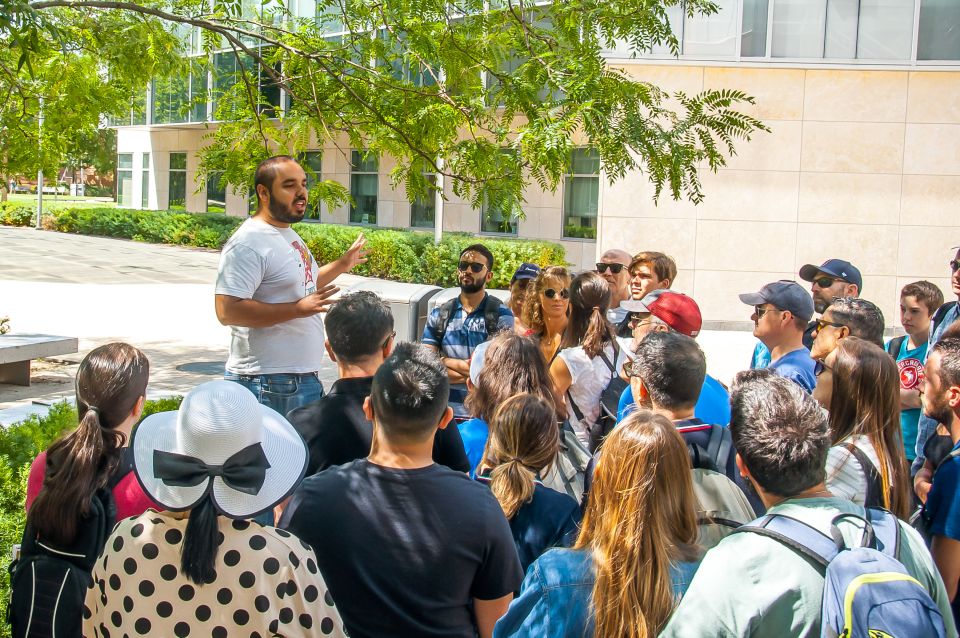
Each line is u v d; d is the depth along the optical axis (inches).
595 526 91.4
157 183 1503.4
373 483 100.0
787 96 612.7
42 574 103.3
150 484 84.4
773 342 188.1
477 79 244.5
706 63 610.2
